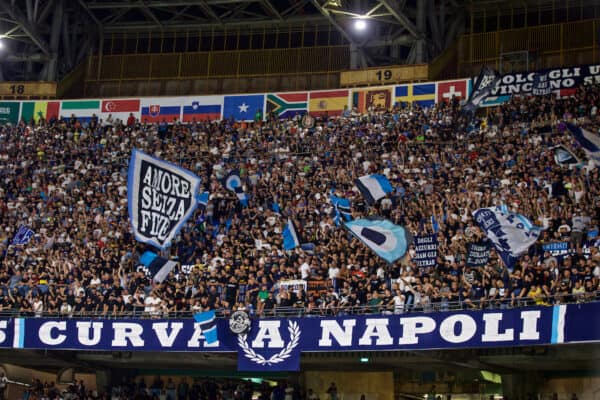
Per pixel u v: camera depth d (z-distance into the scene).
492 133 42.03
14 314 35.41
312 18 54.44
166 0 53.25
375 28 50.44
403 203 37.72
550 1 50.47
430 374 36.25
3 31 54.00
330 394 36.25
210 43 56.50
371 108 47.53
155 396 38.41
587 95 42.19
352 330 30.66
